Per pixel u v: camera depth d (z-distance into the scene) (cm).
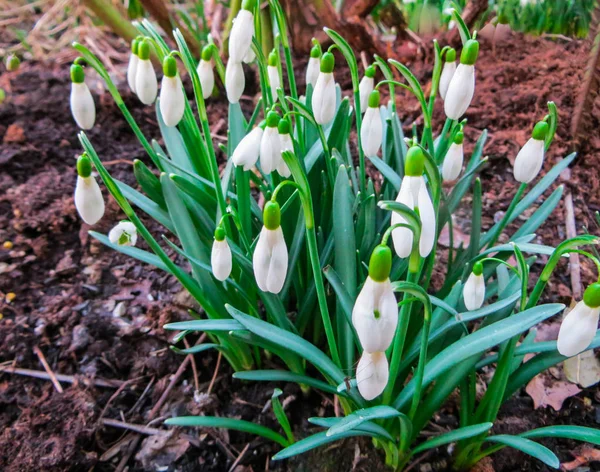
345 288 24
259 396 31
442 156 29
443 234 40
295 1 56
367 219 28
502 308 25
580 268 37
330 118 25
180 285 38
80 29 66
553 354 25
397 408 24
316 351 25
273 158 23
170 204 28
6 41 65
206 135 26
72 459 28
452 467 28
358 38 57
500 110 49
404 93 53
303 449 22
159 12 51
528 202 30
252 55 29
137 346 34
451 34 56
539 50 56
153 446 29
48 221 41
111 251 41
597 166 44
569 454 28
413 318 28
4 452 28
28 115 50
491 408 25
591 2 60
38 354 34
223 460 29
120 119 51
